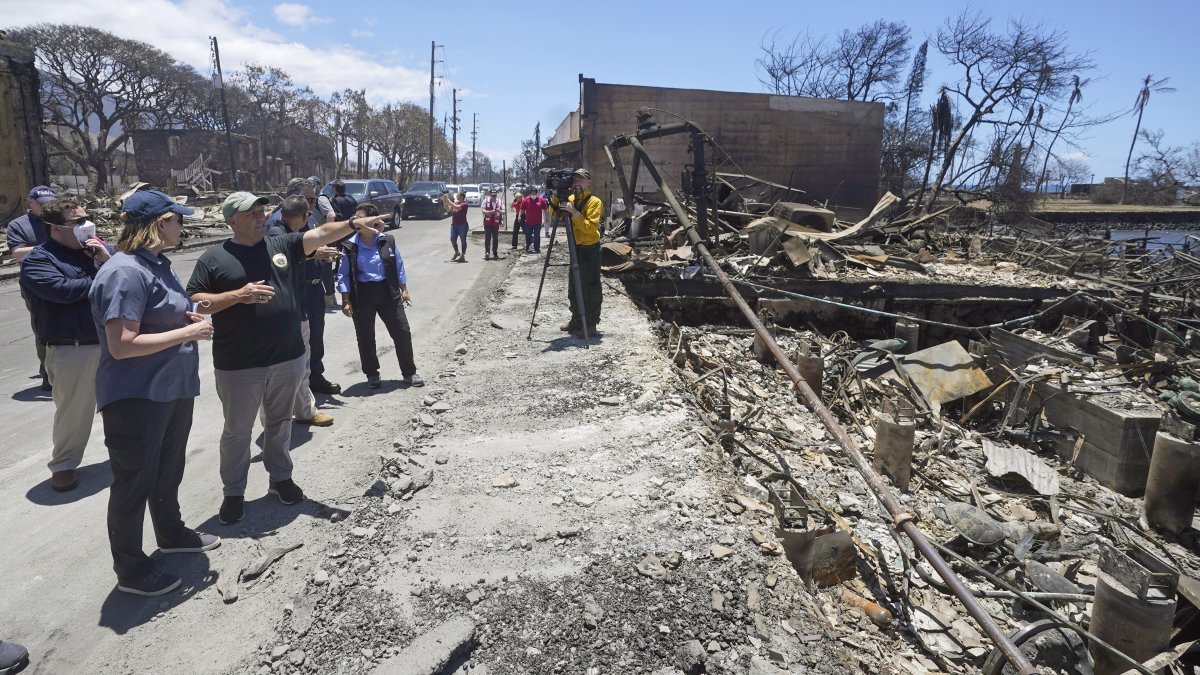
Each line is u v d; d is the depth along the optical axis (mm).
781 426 6336
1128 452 6484
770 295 11164
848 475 5574
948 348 8648
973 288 11922
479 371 6629
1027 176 30938
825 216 14461
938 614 3879
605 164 22781
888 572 4191
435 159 73688
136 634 2986
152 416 3092
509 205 38719
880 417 5957
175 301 3162
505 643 2779
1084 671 3459
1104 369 9094
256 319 3623
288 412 3992
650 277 11000
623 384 5988
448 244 20031
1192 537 5734
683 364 7102
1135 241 18938
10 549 3637
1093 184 69062
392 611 2980
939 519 5176
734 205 15109
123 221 3072
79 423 4223
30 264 3943
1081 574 4758
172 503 3486
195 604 3186
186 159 48312
